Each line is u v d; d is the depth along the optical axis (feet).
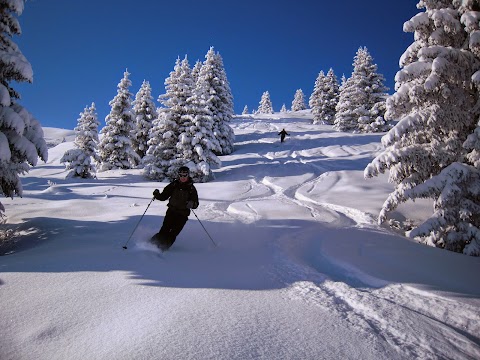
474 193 23.17
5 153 23.49
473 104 26.00
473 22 23.63
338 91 186.19
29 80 25.71
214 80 115.14
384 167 26.68
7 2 25.31
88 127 88.58
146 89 122.31
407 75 25.40
